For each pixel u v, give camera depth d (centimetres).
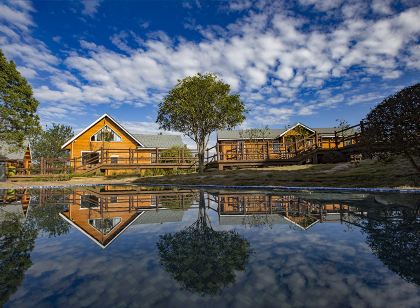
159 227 378
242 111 2089
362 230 329
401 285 172
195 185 1355
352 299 154
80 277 194
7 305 152
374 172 1013
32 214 513
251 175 1384
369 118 880
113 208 597
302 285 175
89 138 2672
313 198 682
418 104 734
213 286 175
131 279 190
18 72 2275
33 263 227
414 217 404
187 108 1928
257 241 291
